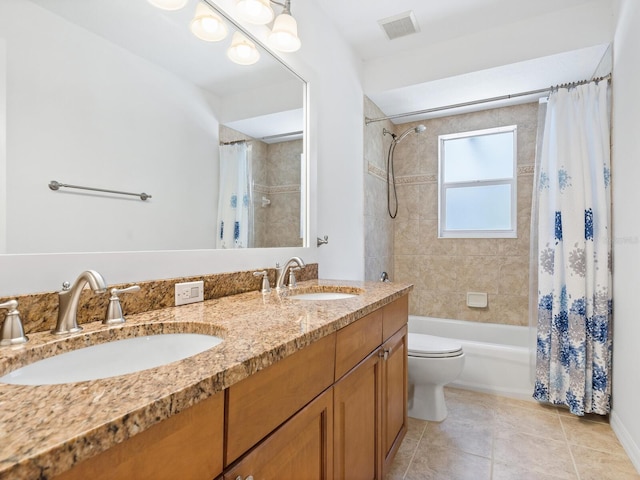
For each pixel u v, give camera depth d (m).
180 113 1.26
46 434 0.37
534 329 2.29
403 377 1.71
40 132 0.87
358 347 1.16
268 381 0.71
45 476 0.34
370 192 2.80
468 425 1.98
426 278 3.23
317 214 2.06
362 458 1.19
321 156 2.11
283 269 1.55
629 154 1.74
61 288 0.88
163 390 0.49
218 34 1.40
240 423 0.63
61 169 0.91
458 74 2.42
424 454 1.71
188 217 1.28
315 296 1.65
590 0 2.07
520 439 1.83
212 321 0.92
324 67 2.15
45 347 0.72
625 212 1.80
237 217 1.50
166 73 1.21
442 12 2.17
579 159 2.10
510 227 3.01
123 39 1.07
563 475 1.54
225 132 1.45
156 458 0.47
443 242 3.17
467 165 3.19
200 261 1.30
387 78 2.65
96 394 0.48
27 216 0.84
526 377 2.30
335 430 0.99
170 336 0.92
